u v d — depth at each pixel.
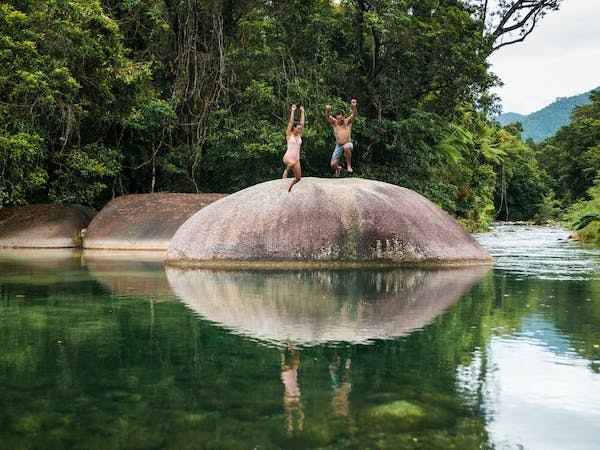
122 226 15.24
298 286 7.83
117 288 7.66
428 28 21.53
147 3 19.25
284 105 20.78
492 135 48.34
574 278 9.01
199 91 19.78
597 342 4.64
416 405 3.18
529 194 66.69
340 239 10.26
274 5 21.55
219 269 9.94
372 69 22.98
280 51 20.77
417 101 24.61
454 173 33.12
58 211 16.81
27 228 16.31
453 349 4.42
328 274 9.21
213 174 22.56
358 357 4.18
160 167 21.16
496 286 8.01
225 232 10.54
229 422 2.94
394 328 5.16
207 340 4.70
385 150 24.06
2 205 17.56
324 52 21.56
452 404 3.22
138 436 2.75
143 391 3.43
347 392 3.40
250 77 21.02
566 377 3.72
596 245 19.20
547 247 17.98
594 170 51.69
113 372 3.82
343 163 23.25
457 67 21.70
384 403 3.22
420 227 10.79
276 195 10.84
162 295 7.05
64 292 7.33
